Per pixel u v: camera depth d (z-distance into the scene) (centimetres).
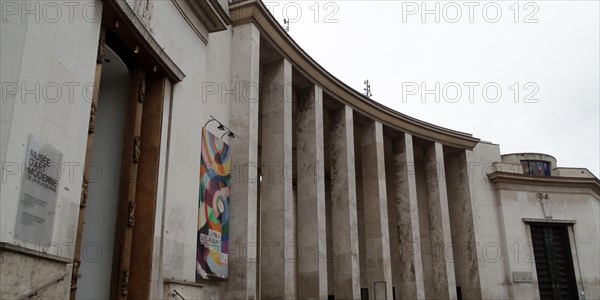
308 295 2011
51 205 870
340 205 2369
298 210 2155
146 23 1268
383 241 2480
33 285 795
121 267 1190
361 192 3103
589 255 3312
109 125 1316
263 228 1894
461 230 3119
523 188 3338
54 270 853
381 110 2689
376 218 2538
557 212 3350
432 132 3016
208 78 1662
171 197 1321
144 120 1333
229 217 1664
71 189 938
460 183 3203
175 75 1381
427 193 3038
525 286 3122
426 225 3070
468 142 3209
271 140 1997
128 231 1223
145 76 1354
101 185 1278
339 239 2320
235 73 1831
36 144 834
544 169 3469
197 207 1456
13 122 777
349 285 2220
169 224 1297
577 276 3241
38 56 850
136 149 1274
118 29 1169
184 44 1484
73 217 941
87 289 1204
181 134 1412
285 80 2055
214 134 1652
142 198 1266
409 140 2892
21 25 814
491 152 3388
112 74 1345
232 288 1597
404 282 2652
